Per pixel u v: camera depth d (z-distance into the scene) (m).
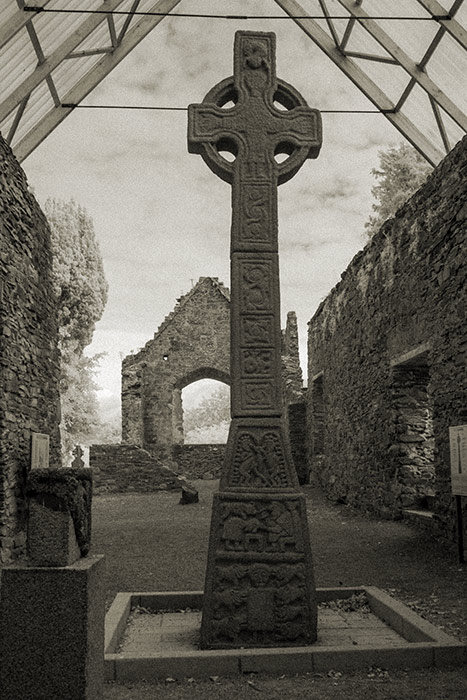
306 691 3.53
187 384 24.81
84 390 28.11
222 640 4.24
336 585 6.12
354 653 3.88
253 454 4.55
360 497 11.99
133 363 23.95
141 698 3.46
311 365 17.83
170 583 6.29
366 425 11.66
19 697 2.73
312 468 17.50
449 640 3.99
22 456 7.78
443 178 8.02
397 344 9.91
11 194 7.73
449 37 8.82
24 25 8.08
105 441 37.19
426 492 9.98
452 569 6.68
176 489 17.58
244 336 4.70
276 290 4.78
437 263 8.20
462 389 7.41
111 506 14.50
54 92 9.86
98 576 2.99
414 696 3.41
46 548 2.85
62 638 2.76
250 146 4.94
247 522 4.41
